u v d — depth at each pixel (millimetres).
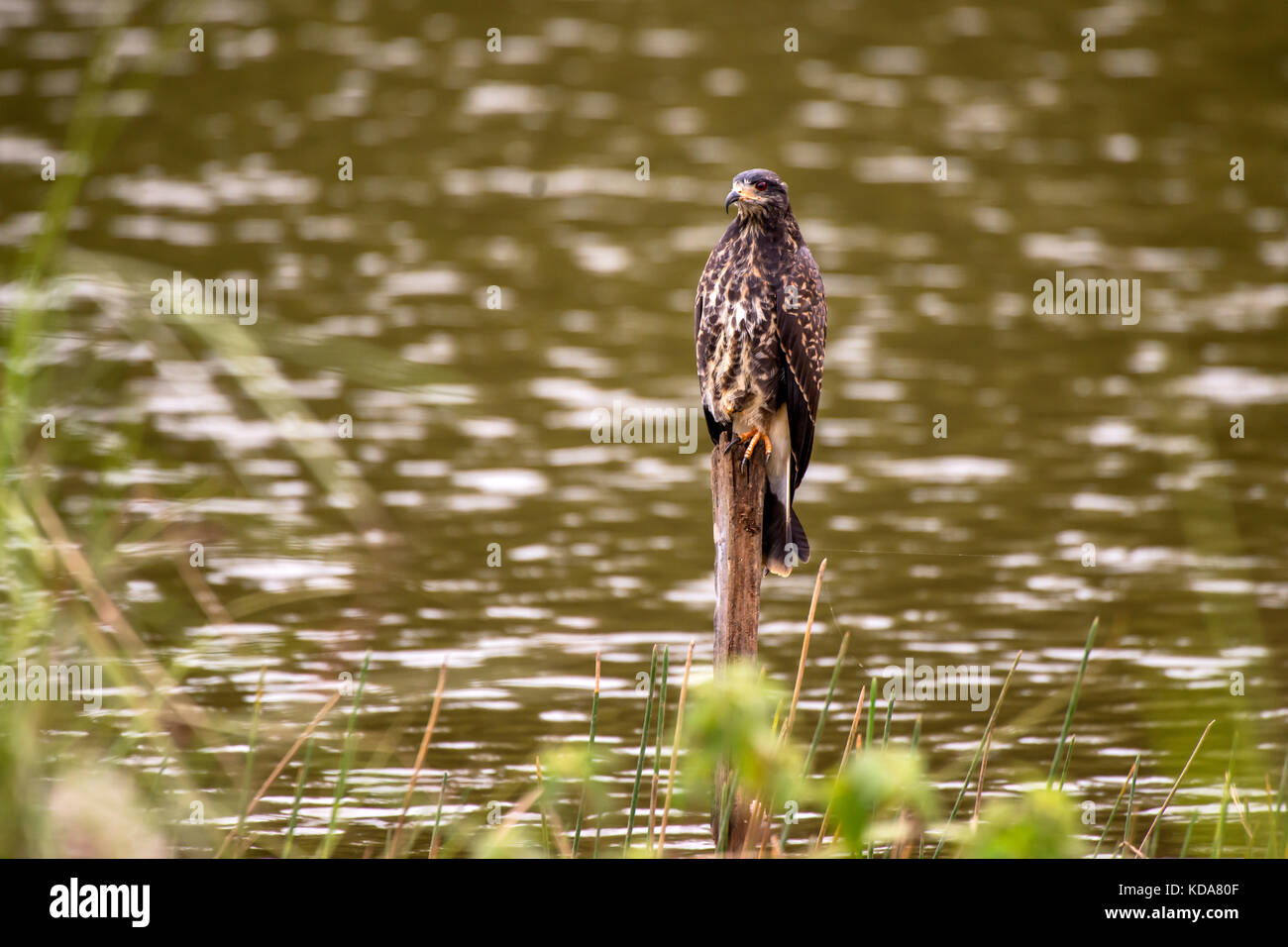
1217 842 7457
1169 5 38969
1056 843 4555
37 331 7117
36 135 29016
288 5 38562
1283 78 34156
